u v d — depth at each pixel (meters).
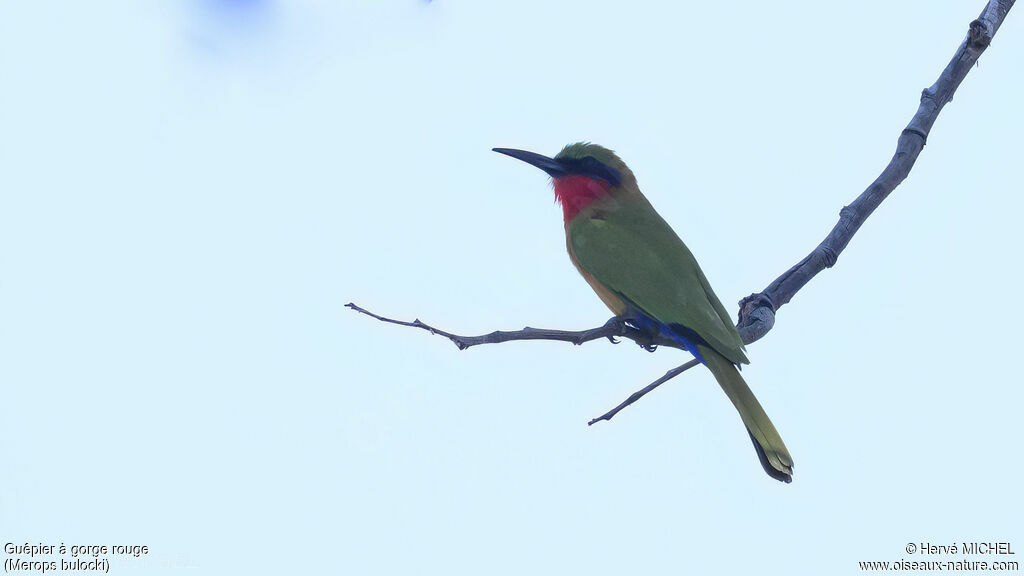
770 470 9.82
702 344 10.90
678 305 11.14
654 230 12.22
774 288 11.42
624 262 11.76
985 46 11.81
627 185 12.79
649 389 9.64
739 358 10.45
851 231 11.55
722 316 11.20
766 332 11.09
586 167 12.76
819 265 11.45
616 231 12.18
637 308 11.52
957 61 11.92
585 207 12.70
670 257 11.78
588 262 12.09
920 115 11.91
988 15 11.80
